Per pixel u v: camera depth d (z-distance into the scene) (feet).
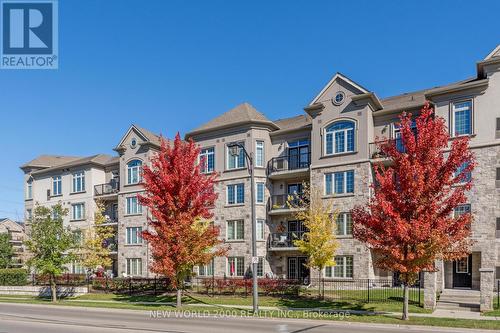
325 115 105.40
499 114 84.33
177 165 78.89
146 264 128.98
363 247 95.66
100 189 148.46
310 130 112.06
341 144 102.83
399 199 57.62
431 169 56.54
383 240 59.00
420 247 55.42
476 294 77.92
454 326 52.54
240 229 115.14
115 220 145.59
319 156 104.94
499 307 67.31
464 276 86.38
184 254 75.82
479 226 83.66
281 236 110.63
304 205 102.47
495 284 80.33
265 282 92.79
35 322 62.34
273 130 119.65
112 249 140.97
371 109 101.60
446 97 90.17
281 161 115.24
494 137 84.23
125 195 137.18
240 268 113.60
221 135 121.29
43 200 160.76
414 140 58.54
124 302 90.63
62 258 100.42
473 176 85.35
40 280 128.06
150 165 132.46
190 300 88.28
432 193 57.26
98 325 58.13
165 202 78.64
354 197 98.37
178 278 78.23
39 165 168.14
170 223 77.92
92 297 103.76
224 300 86.12
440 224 55.26
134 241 133.49
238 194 116.78
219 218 118.21
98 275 132.67
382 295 81.82
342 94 103.55
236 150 73.20
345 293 86.33
